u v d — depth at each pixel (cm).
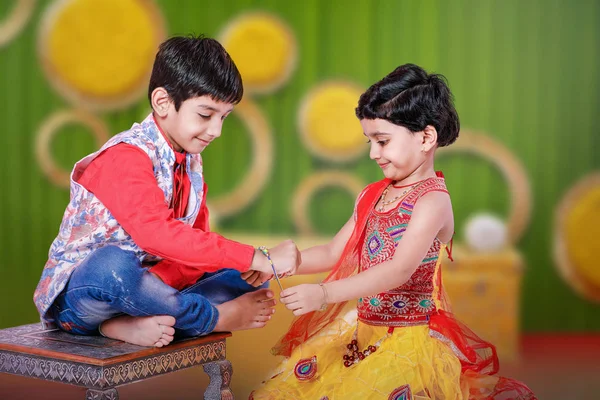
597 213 349
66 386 242
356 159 354
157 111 168
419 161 171
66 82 344
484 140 350
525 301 353
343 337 179
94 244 165
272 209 357
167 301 157
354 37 351
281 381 173
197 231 158
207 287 175
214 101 164
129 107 349
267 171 355
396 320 170
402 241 164
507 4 349
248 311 170
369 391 158
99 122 347
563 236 352
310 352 176
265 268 160
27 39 341
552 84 351
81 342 158
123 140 164
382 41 351
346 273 178
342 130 352
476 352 176
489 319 288
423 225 164
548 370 275
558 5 349
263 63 350
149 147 166
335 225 357
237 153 355
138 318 157
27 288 344
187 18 349
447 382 162
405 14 351
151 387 238
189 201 177
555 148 352
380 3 351
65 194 347
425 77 169
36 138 344
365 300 175
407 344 166
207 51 166
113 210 159
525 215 350
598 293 352
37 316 343
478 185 353
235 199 354
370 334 173
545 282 353
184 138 167
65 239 169
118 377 146
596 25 350
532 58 350
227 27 350
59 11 341
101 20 343
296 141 355
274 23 351
